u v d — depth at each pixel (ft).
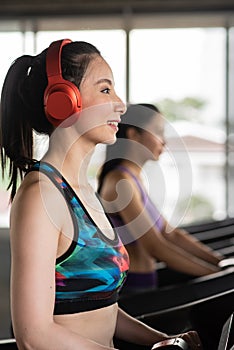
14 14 30.40
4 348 5.33
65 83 4.31
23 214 3.94
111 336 4.55
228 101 31.27
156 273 9.33
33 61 4.50
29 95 4.46
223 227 13.39
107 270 4.31
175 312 6.08
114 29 31.04
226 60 31.17
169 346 4.18
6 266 23.38
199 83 31.42
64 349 3.89
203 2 28.96
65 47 4.42
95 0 29.66
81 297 4.24
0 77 4.57
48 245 3.95
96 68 4.40
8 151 4.54
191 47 31.30
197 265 8.68
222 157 31.35
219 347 4.47
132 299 7.10
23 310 3.85
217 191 31.50
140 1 29.37
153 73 31.42
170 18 29.60
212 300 5.89
